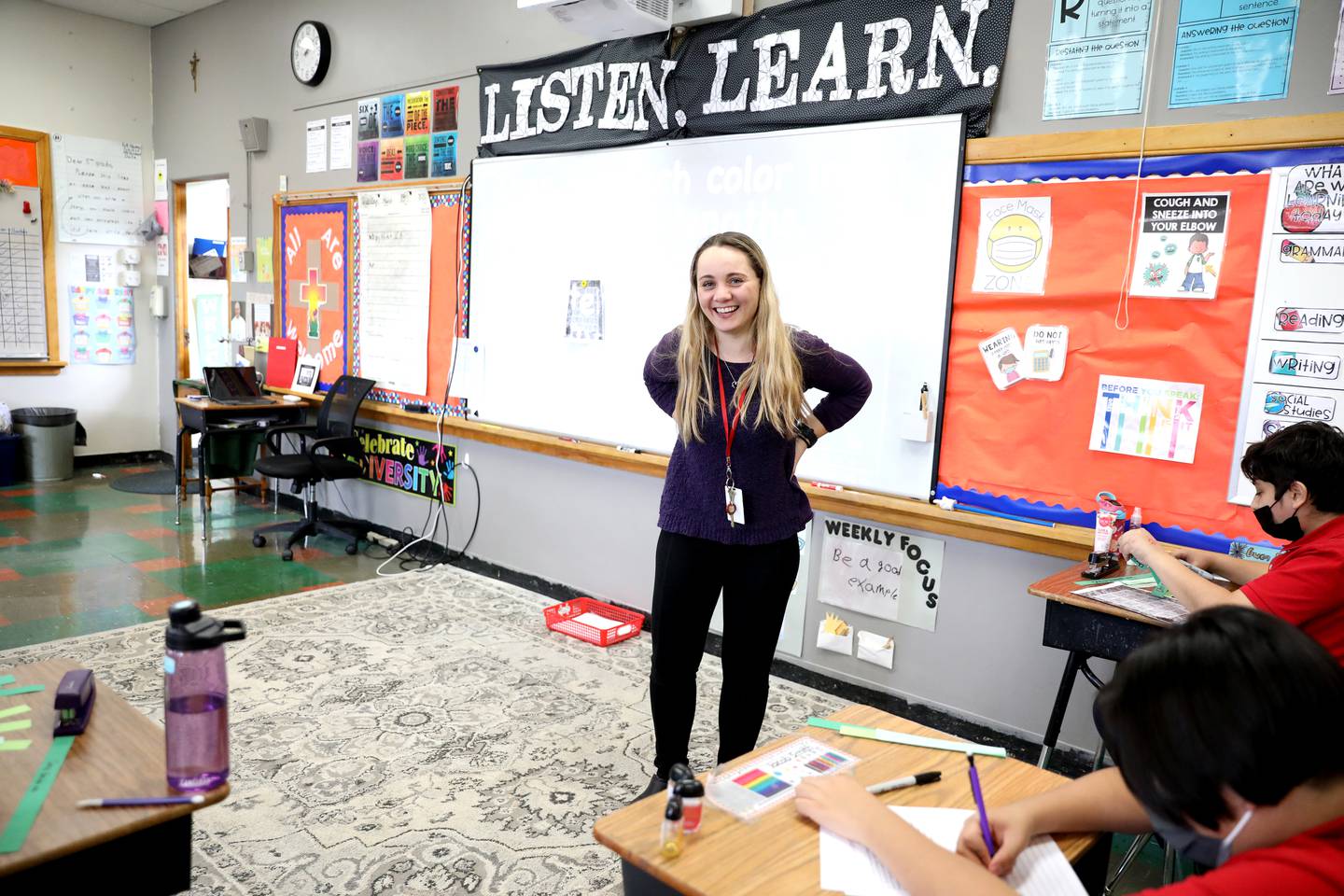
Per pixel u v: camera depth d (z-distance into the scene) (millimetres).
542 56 3990
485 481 4523
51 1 6078
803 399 2127
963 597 2918
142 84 6648
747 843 1098
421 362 4750
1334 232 2221
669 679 2254
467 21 4328
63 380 6508
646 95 3572
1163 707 754
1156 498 2527
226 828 2182
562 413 4043
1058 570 2709
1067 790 1148
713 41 3354
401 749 2617
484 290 4332
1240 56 2324
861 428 3082
